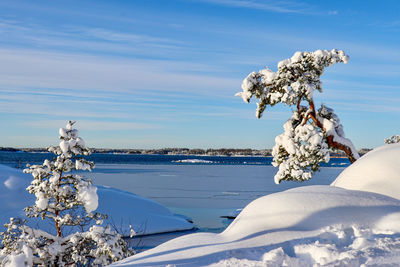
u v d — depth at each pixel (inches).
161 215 1108.5
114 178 2967.5
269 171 4756.4
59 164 416.8
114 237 408.5
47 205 420.5
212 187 2332.7
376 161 407.5
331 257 261.1
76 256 398.3
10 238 403.9
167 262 282.5
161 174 3681.1
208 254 287.9
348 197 345.7
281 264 259.1
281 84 593.3
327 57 584.4
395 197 366.6
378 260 251.3
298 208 332.2
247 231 326.6
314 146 602.2
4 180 1001.5
